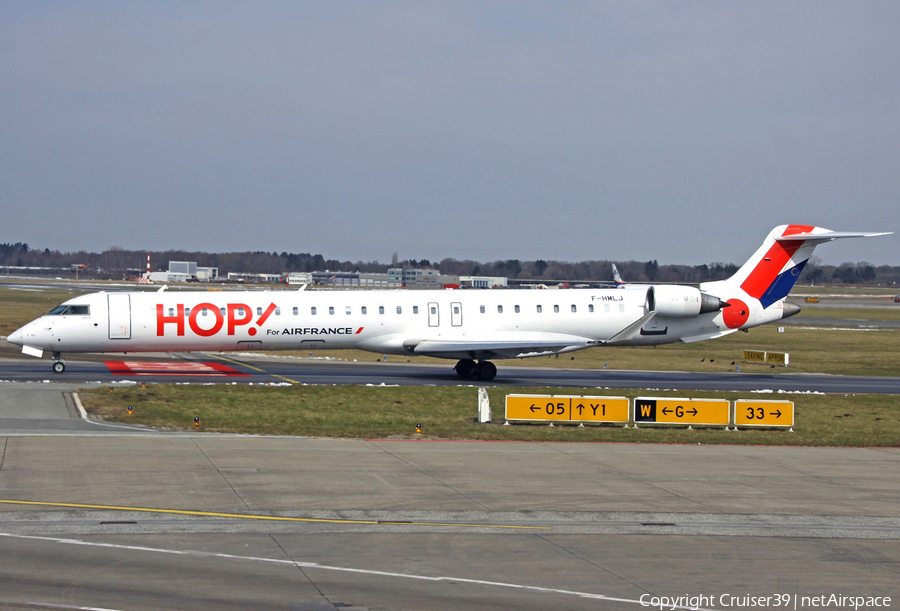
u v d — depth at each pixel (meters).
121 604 33.62
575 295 131.38
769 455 72.38
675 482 59.81
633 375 140.38
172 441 67.75
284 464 60.53
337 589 36.38
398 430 80.12
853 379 141.88
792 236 134.88
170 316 116.88
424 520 48.22
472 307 127.19
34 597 33.97
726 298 134.62
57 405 83.81
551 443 75.81
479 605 35.16
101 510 47.16
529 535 46.03
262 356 153.75
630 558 42.59
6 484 51.75
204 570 38.16
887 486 60.59
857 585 39.66
